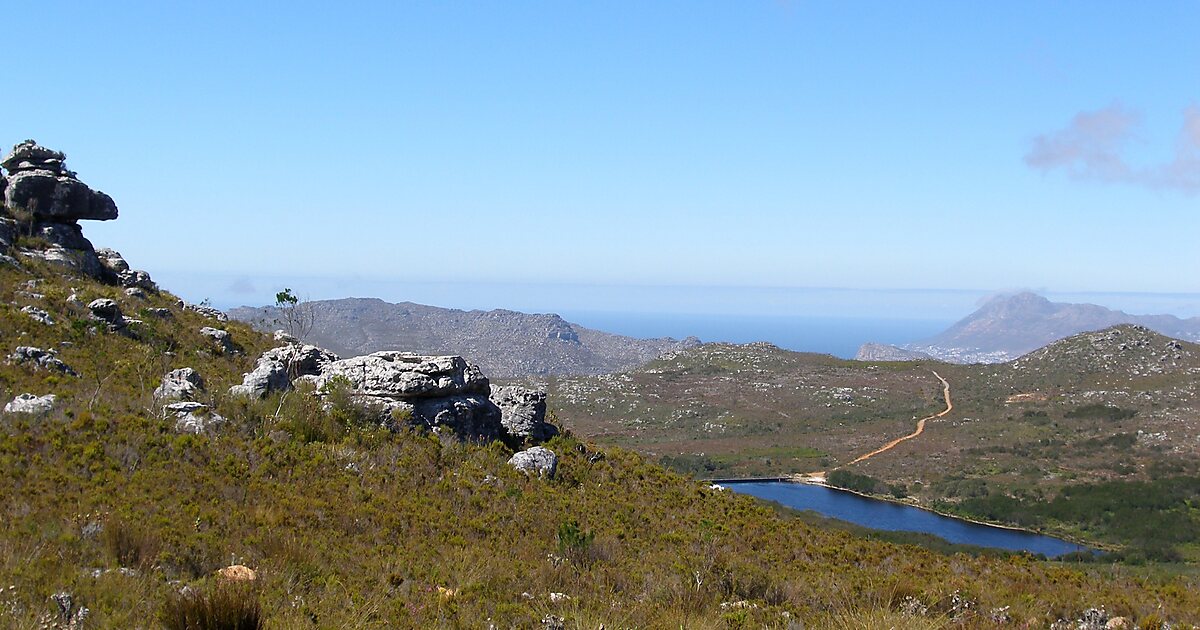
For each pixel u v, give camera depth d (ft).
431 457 69.82
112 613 29.48
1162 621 44.37
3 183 144.36
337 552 43.16
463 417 80.79
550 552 51.06
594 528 60.08
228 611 28.68
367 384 79.25
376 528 50.37
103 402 67.51
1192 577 78.89
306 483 56.85
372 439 70.33
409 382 78.89
